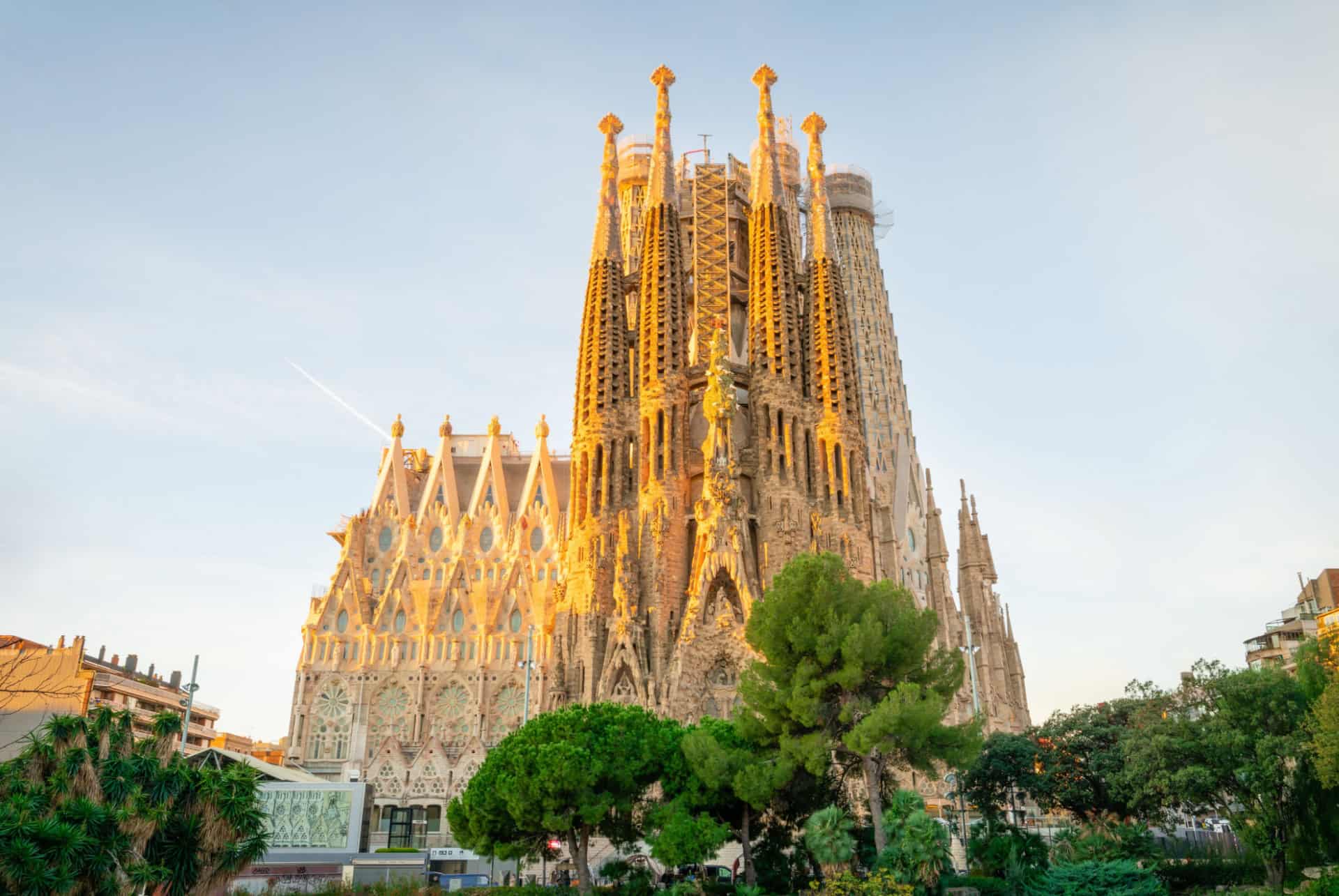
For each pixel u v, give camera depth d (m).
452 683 124.31
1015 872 45.56
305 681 124.56
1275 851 51.00
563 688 94.38
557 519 134.12
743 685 56.12
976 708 69.75
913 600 56.66
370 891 53.12
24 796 30.86
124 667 133.25
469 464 146.62
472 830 51.88
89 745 33.88
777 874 54.19
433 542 135.25
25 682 65.94
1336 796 51.34
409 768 114.50
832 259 115.06
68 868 29.59
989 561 146.25
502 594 128.12
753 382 107.00
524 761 49.47
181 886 35.25
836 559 56.41
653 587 96.31
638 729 54.19
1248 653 118.25
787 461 101.38
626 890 51.88
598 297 113.25
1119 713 62.62
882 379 147.75
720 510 93.75
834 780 58.28
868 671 53.66
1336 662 53.75
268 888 53.19
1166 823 66.62
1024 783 60.56
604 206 118.81
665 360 106.00
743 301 116.88
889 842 48.72
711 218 119.00
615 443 105.94
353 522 133.62
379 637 127.06
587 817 48.88
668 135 120.00
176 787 35.62
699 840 48.62
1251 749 52.53
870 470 137.38
